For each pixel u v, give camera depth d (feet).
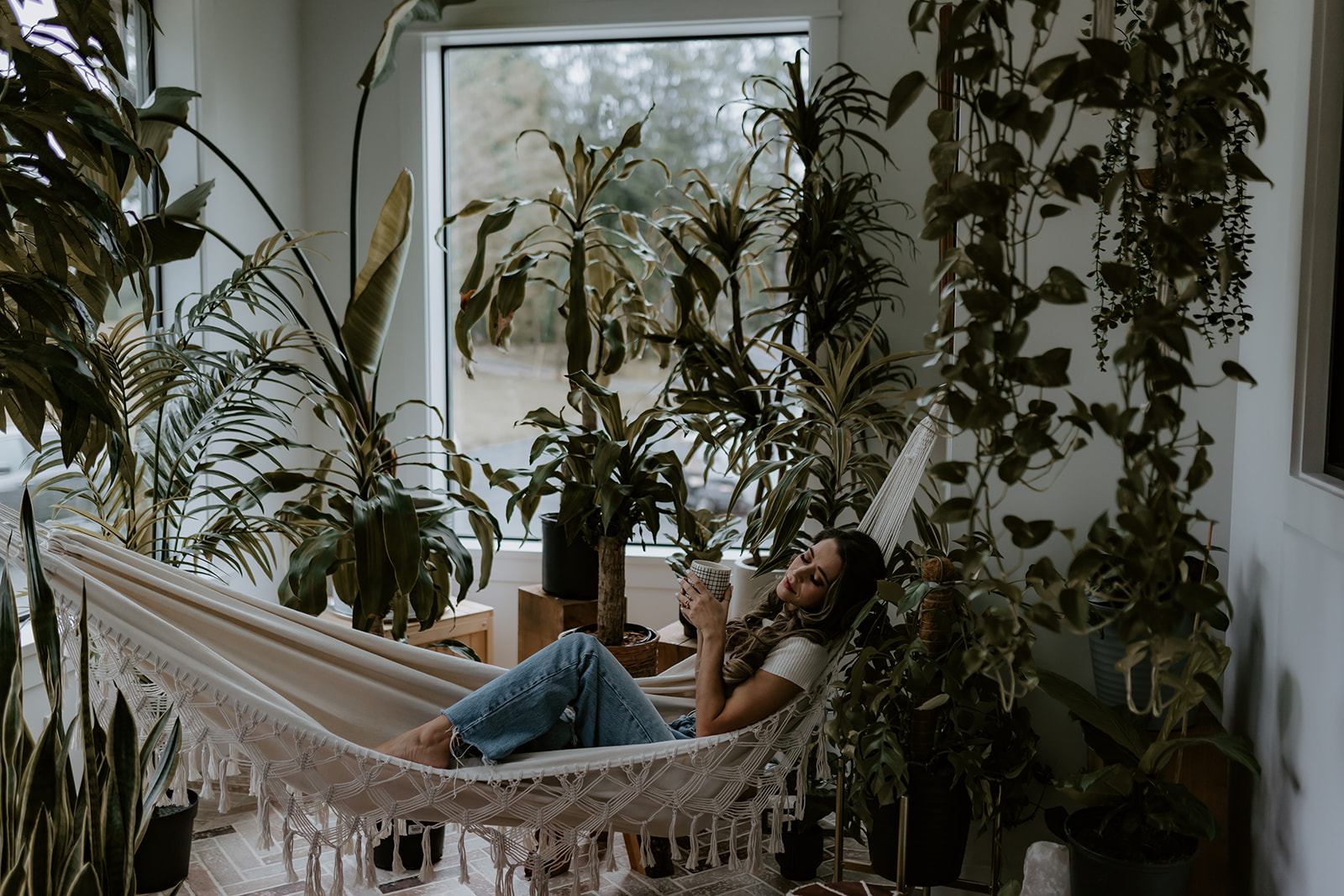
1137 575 3.95
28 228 6.21
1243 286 5.73
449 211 13.00
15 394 5.50
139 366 8.36
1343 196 5.45
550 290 12.80
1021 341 3.96
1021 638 4.26
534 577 12.69
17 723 5.70
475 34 12.30
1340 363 5.49
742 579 9.02
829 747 8.48
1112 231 7.34
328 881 8.46
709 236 10.50
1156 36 3.84
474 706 6.92
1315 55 5.49
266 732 6.38
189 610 7.13
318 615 9.06
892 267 10.71
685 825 7.22
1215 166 3.80
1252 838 6.41
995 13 3.98
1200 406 7.43
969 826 7.72
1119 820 6.21
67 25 5.79
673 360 12.57
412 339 12.78
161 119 8.74
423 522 10.10
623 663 9.90
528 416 10.38
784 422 9.81
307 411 12.85
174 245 8.95
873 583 7.30
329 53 12.62
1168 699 6.59
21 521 5.76
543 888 6.88
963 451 7.91
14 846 5.59
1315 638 5.41
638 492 10.00
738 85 12.25
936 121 4.18
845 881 7.96
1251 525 6.64
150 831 7.96
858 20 11.44
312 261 12.87
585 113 12.59
